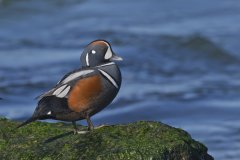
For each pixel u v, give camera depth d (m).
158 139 9.19
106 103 9.42
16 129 9.90
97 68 9.40
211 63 22.22
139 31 25.48
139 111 17.47
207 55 22.89
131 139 9.17
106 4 29.84
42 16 28.31
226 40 24.16
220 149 14.83
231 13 28.11
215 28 25.81
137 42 23.98
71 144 9.19
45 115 9.13
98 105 9.37
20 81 19.95
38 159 9.05
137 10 28.89
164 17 27.81
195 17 27.73
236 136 15.59
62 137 9.48
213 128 16.19
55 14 28.52
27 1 29.14
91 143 9.14
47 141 9.43
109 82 9.33
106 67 9.43
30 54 22.70
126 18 27.70
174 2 29.84
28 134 9.77
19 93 18.98
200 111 17.52
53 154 9.06
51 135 9.66
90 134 9.36
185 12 28.45
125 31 25.55
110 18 27.78
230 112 17.39
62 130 9.82
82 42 24.25
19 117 16.97
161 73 20.95
